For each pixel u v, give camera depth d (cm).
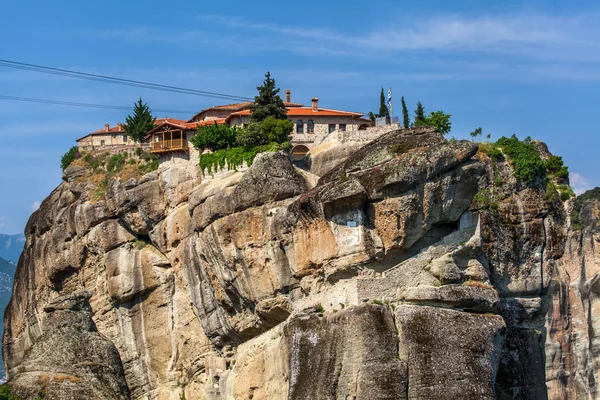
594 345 8550
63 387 6850
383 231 7094
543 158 8300
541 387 7738
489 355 6812
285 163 8006
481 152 7950
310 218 7375
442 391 6675
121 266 9325
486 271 7369
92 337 7312
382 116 9975
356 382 6781
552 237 7988
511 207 7838
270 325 7950
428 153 7112
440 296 6981
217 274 8238
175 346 9006
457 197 7225
